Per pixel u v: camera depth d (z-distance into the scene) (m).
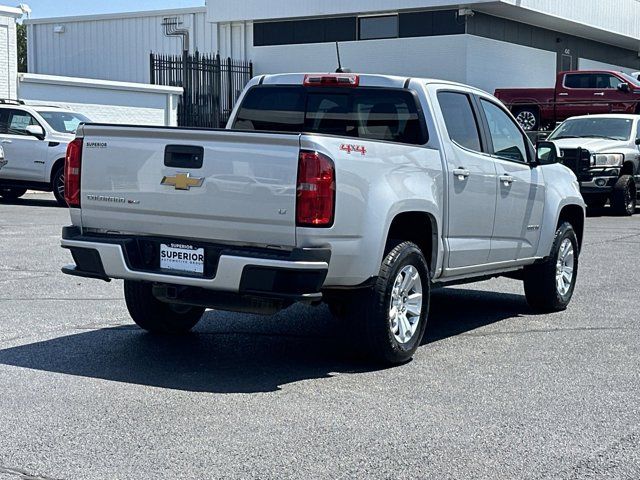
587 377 6.73
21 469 4.74
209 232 6.36
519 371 6.88
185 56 34.97
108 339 7.69
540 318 9.03
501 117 8.55
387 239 6.97
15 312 8.71
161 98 29.89
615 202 20.14
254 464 4.84
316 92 7.92
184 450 5.04
